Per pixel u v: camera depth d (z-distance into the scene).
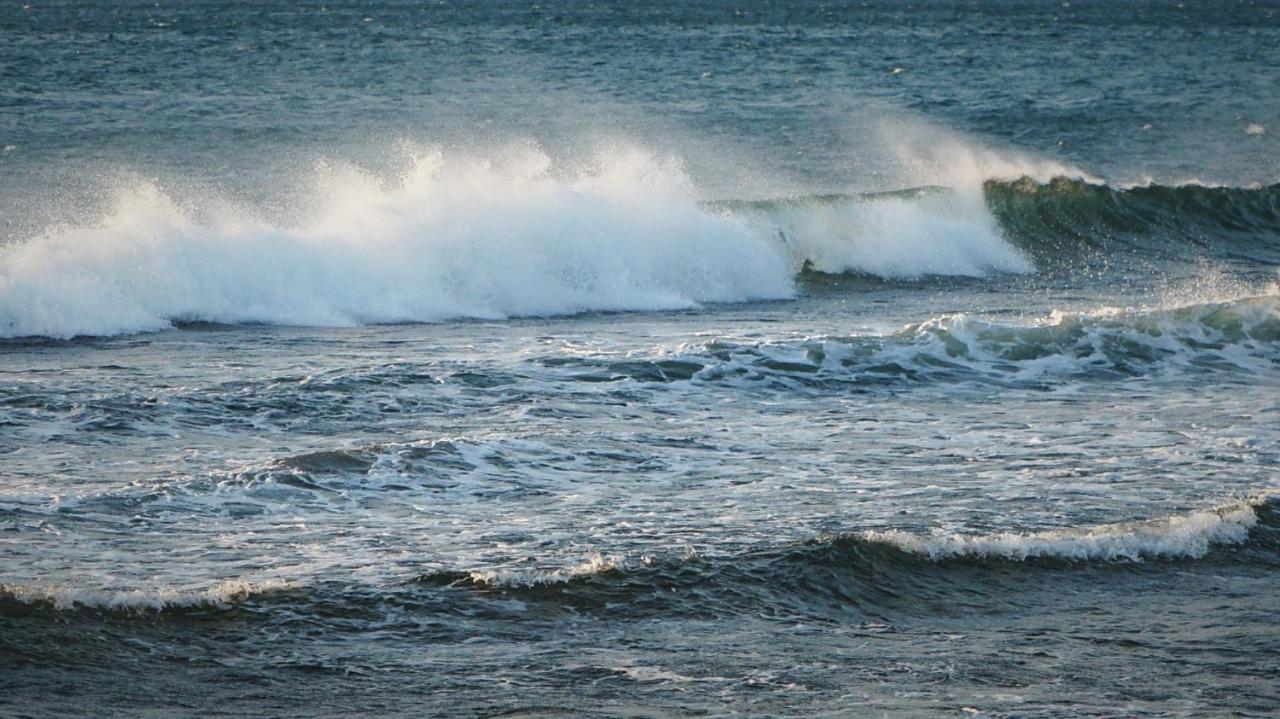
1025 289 89.31
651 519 37.03
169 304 68.94
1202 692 26.91
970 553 34.62
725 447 45.47
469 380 52.91
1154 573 34.53
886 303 83.12
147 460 41.28
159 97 176.25
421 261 76.38
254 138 138.75
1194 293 87.44
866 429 48.53
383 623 29.05
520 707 25.33
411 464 41.03
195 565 32.09
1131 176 135.12
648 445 45.28
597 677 26.84
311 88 195.62
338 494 38.25
